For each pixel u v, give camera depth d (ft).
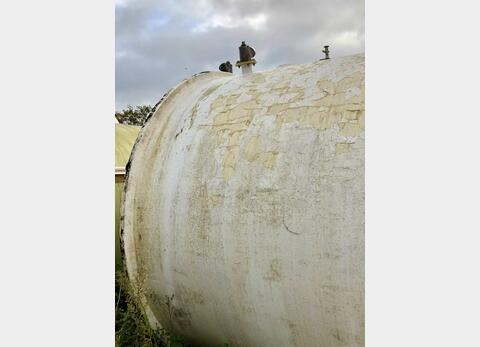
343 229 9.98
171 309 15.39
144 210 15.83
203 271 13.37
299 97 12.37
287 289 11.12
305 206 10.66
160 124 17.13
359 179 9.92
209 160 13.57
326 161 10.58
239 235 12.10
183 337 16.01
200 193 13.46
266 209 11.48
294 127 11.71
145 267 15.81
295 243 10.82
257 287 11.86
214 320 13.87
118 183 23.72
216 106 14.94
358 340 10.02
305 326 11.07
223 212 12.59
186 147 14.78
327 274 10.27
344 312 10.11
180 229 14.05
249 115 13.30
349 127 10.56
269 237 11.37
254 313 12.28
